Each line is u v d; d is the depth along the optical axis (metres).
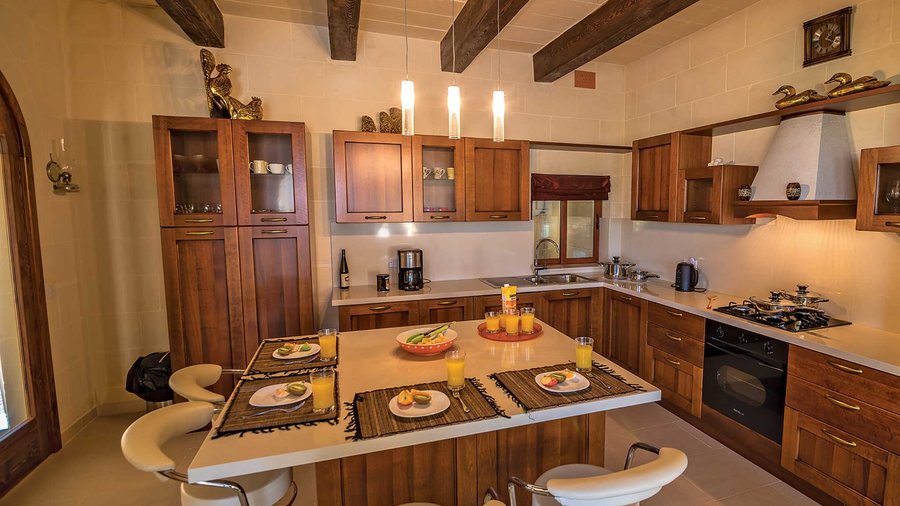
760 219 2.91
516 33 3.44
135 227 3.15
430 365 1.87
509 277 4.02
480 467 1.72
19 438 2.38
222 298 2.92
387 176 3.30
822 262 2.54
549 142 3.92
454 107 1.97
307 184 3.13
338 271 3.55
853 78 2.37
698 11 3.02
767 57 2.85
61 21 2.86
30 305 2.50
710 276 3.34
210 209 2.92
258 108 3.03
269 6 3.05
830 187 2.28
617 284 3.65
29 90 2.57
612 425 2.94
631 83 4.11
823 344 2.04
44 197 2.67
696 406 2.82
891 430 1.78
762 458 2.41
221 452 1.21
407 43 3.42
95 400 3.11
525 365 1.84
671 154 3.29
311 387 1.50
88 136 3.02
